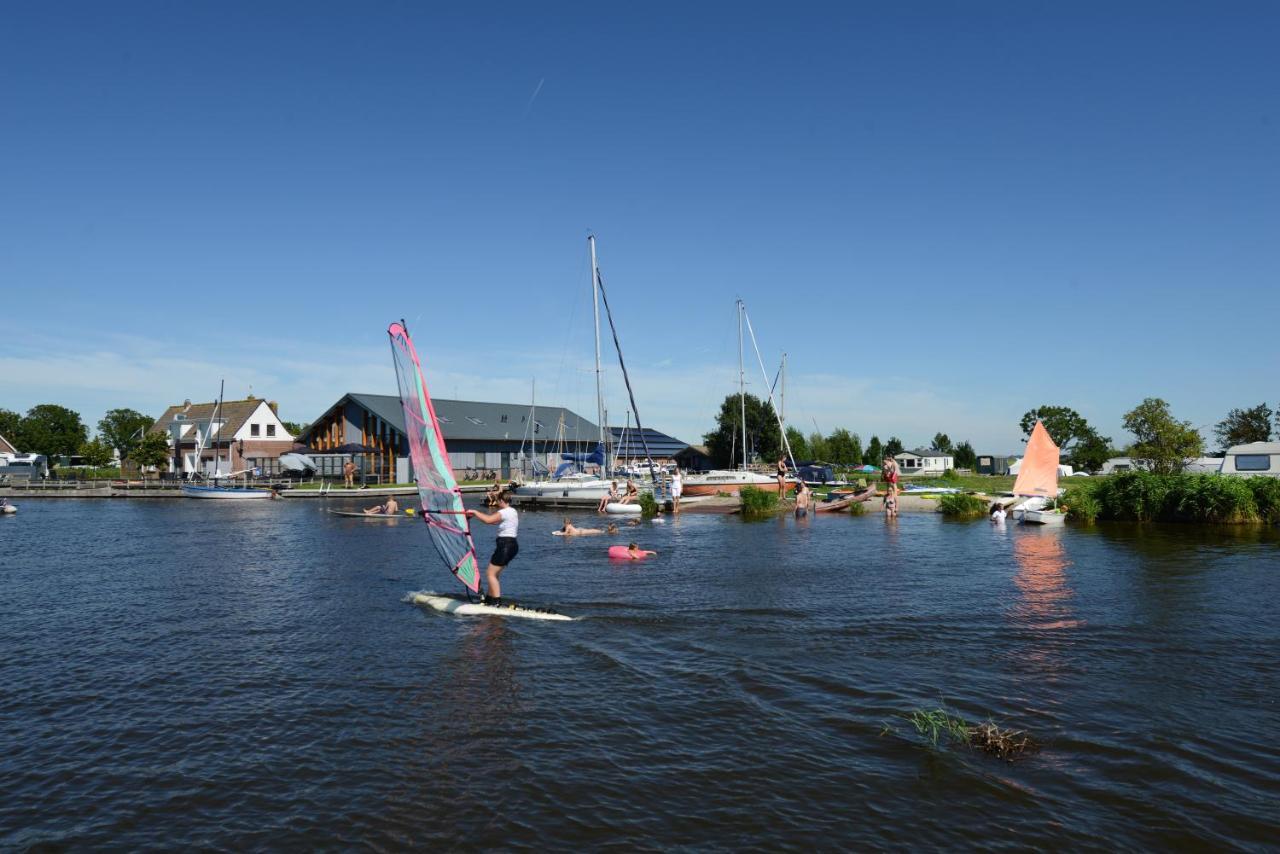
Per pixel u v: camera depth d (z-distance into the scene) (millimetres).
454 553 14273
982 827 6035
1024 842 5812
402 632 12172
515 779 6934
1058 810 6301
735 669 10109
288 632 12266
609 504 37625
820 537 26094
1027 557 20375
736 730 8039
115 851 5805
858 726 8117
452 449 70188
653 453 83375
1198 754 7355
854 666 10242
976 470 97688
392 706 8805
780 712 8547
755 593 15320
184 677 9945
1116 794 6570
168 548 24406
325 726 8219
